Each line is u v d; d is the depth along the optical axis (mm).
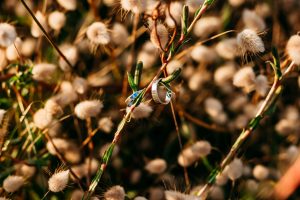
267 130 795
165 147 775
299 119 791
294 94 850
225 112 819
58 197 674
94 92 706
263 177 707
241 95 794
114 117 741
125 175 738
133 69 795
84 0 799
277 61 579
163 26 562
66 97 655
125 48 784
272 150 780
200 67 786
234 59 772
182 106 770
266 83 641
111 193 567
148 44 734
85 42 759
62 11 752
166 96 543
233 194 720
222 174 627
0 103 684
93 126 729
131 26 801
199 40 795
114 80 774
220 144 783
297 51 574
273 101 604
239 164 629
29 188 674
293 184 708
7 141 631
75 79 671
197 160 728
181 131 784
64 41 772
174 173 759
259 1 836
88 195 557
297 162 709
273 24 839
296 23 865
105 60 806
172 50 550
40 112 631
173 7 590
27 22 764
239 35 567
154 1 570
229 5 818
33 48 729
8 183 587
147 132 767
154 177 744
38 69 646
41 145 693
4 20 767
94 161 672
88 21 771
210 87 799
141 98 541
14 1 772
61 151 668
